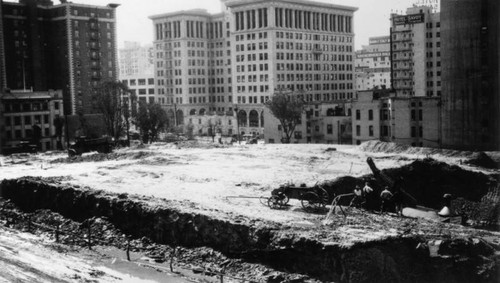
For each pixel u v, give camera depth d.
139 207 36.53
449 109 100.19
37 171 56.06
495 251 32.28
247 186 44.38
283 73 186.88
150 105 135.25
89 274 29.14
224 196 40.00
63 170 56.62
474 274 30.48
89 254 33.75
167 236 34.50
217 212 33.91
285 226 31.02
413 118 105.81
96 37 167.00
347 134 124.25
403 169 55.97
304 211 35.44
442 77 101.81
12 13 158.00
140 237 35.91
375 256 28.47
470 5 95.69
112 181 47.16
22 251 32.78
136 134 153.00
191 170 54.38
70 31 161.62
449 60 99.62
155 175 50.53
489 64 95.19
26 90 153.50
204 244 32.53
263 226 30.66
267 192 41.62
